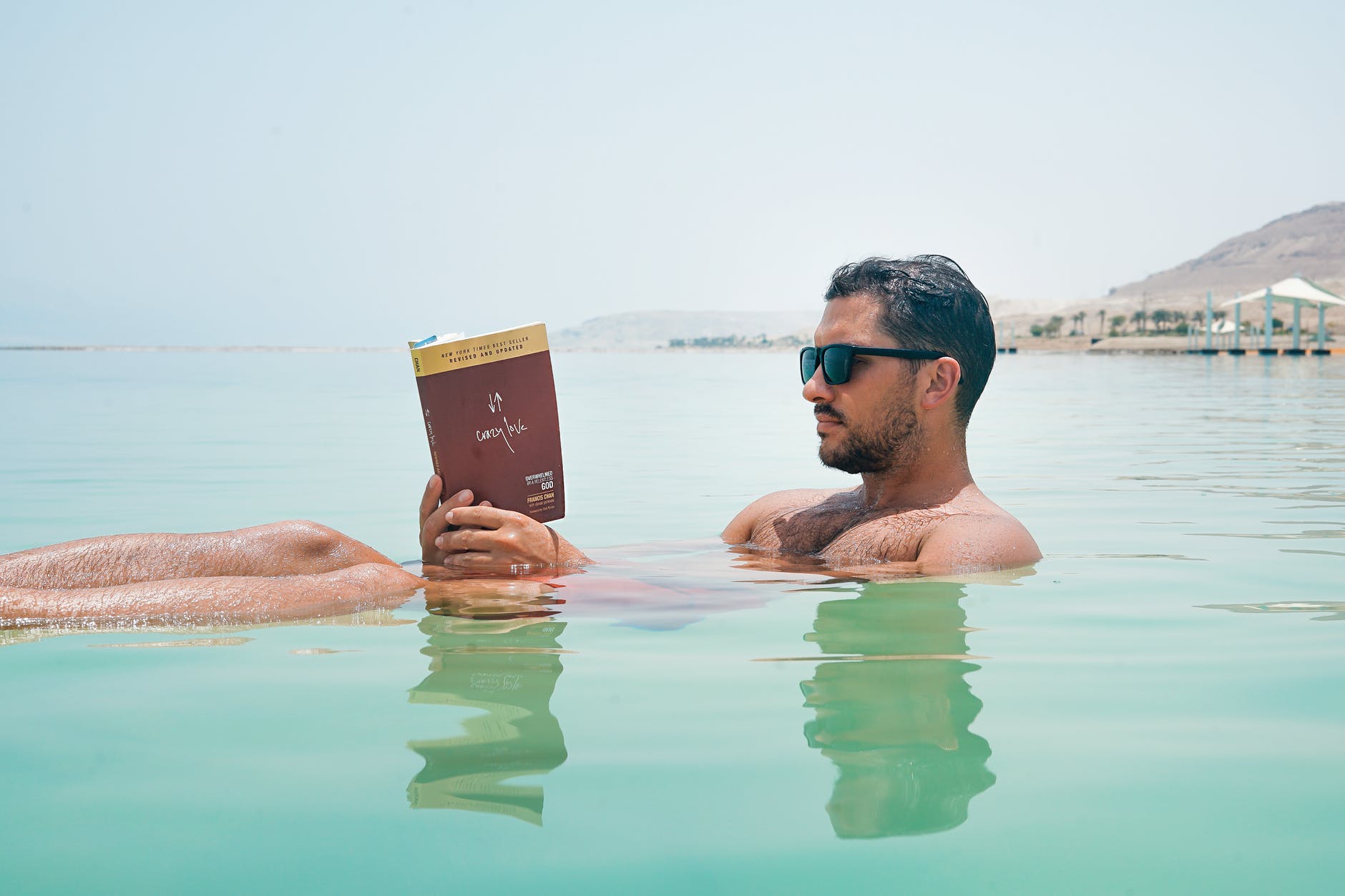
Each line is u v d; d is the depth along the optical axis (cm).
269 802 139
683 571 304
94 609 237
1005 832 131
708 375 3428
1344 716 177
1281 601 268
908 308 307
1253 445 803
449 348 291
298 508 497
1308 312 17150
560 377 3172
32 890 115
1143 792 144
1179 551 349
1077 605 262
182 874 119
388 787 145
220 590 244
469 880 118
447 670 203
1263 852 125
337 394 1859
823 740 164
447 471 299
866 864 122
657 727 170
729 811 137
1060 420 1120
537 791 144
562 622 243
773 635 232
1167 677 200
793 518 352
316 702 183
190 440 901
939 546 303
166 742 162
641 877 119
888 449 317
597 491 571
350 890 115
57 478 627
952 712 179
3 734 166
